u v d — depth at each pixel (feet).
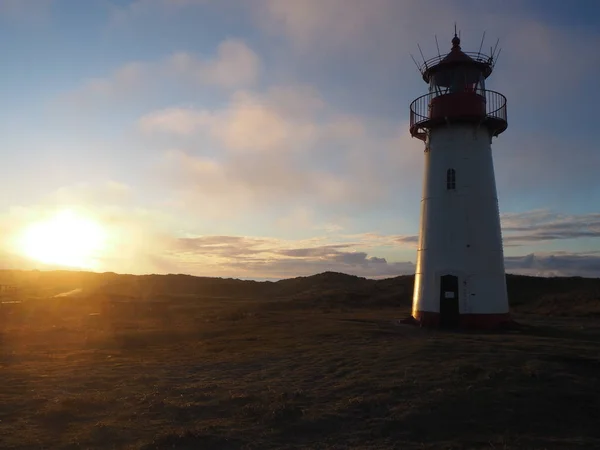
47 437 28.73
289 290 232.73
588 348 51.93
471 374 40.04
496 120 78.69
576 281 160.97
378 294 165.58
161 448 26.63
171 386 41.14
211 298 199.62
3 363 54.19
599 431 30.32
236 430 29.66
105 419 32.04
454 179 77.77
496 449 27.09
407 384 38.11
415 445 27.96
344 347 56.80
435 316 75.56
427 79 84.94
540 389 36.22
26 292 229.86
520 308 132.57
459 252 75.41
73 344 69.97
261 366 49.44
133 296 189.88
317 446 27.66
